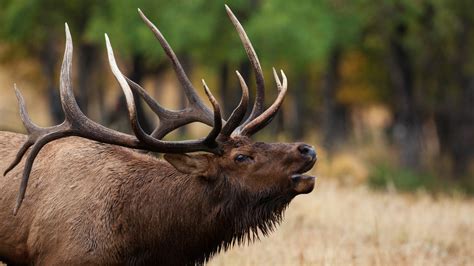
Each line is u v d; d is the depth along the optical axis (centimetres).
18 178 1439
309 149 1433
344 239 2089
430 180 4697
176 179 1445
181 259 1455
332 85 6197
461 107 6097
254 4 4997
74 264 1398
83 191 1420
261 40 4825
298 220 2327
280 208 1448
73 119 1424
